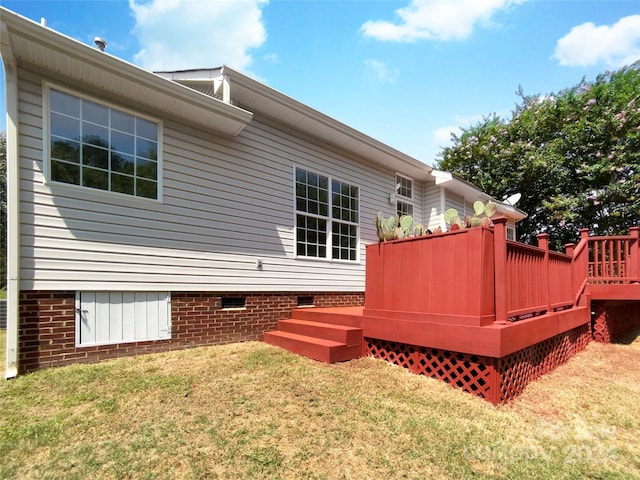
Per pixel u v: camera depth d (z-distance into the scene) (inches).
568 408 134.9
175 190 198.5
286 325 229.9
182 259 199.2
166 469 84.9
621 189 525.0
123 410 115.7
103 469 84.0
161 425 106.3
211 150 215.6
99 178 172.7
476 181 705.6
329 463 89.7
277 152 252.4
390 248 177.9
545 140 645.9
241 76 210.8
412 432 106.9
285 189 255.4
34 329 150.9
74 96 166.6
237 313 222.2
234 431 104.1
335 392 135.6
